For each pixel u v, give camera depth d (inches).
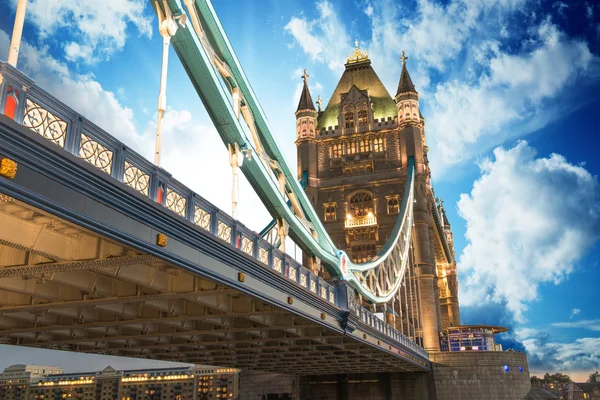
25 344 1087.0
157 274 738.8
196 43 860.0
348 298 1291.8
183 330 1113.4
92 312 941.2
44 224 521.3
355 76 3878.0
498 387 2610.7
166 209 567.2
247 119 1066.1
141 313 941.2
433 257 3292.3
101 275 730.8
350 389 2566.4
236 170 904.3
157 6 695.7
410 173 3179.1
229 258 724.7
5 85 384.5
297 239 1253.7
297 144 3604.8
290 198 1248.8
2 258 564.7
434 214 3668.8
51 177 423.5
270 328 1115.3
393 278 2409.0
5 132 377.4
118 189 492.4
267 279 857.5
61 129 438.0
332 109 3767.2
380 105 3671.3
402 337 1955.0
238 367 2074.3
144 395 7751.0
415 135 3378.4
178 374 7593.5
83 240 566.9
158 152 611.8
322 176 3503.9
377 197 3336.6
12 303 773.3
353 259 3240.7
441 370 2640.3
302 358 1731.1
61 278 664.4
